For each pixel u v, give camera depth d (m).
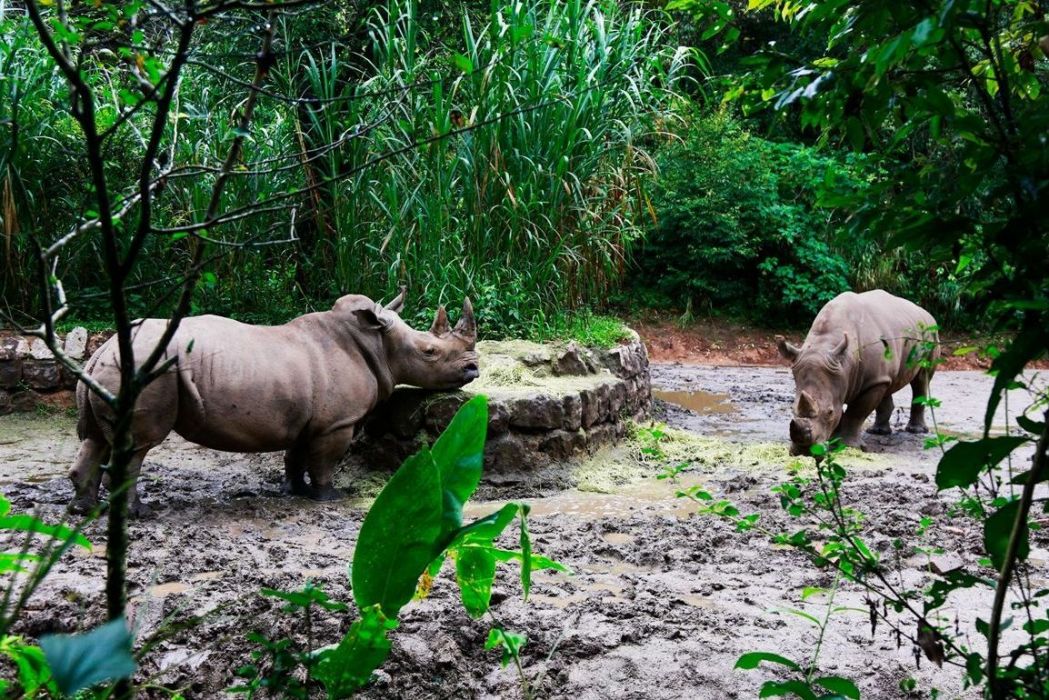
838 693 2.39
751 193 20.59
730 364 19.59
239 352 7.01
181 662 3.78
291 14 2.52
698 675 3.92
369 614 2.39
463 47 13.34
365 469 8.19
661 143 19.44
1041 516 6.35
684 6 2.61
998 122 1.92
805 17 2.45
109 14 2.34
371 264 10.77
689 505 7.37
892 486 7.61
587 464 8.61
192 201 10.04
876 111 2.26
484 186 10.38
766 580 5.37
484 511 7.27
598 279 11.30
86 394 6.40
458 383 8.03
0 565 2.44
